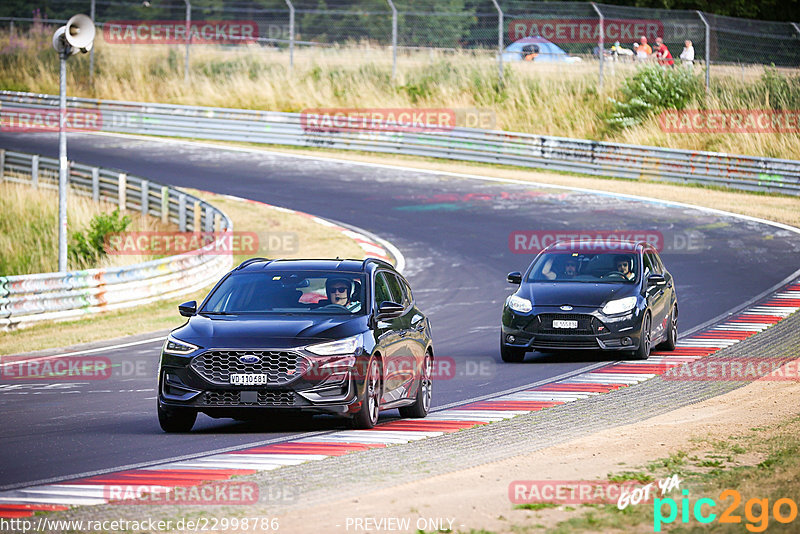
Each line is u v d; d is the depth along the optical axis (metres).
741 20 163.88
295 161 150.75
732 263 94.88
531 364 57.56
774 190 130.25
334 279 41.53
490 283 87.62
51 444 36.84
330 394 37.50
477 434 37.81
